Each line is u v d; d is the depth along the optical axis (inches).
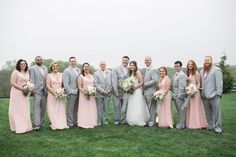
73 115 401.4
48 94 379.2
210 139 322.0
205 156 264.8
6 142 310.0
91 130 368.2
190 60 392.8
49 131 362.9
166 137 330.6
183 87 383.2
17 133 351.3
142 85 409.1
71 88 391.2
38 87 373.7
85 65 397.1
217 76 355.6
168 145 298.2
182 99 384.8
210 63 365.7
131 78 403.9
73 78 392.2
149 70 404.2
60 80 384.2
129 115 406.3
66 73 386.6
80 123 386.9
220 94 353.4
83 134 346.6
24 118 359.6
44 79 379.2
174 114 511.2
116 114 408.8
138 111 402.6
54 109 378.0
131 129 374.0
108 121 438.9
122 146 295.3
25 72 370.3
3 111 514.3
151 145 298.4
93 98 394.0
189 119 386.6
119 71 411.8
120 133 349.7
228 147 291.3
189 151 278.2
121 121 417.7
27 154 269.3
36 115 372.2
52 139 322.0
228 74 1008.9
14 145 298.2
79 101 390.3
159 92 384.2
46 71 385.4
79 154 269.4
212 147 291.1
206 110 373.7
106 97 408.5
